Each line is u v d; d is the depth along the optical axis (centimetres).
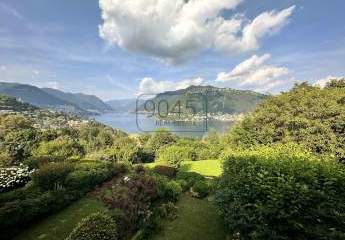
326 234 556
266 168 764
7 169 1522
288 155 949
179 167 2839
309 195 584
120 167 1958
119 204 1015
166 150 3809
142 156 4175
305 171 673
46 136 4025
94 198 1347
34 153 3288
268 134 1861
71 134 5475
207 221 1063
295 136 1669
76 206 1228
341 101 1677
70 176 1375
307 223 598
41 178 1283
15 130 4009
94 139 5247
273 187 625
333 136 1487
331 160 857
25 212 956
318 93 1820
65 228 970
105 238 672
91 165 1697
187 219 1095
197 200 1415
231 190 833
